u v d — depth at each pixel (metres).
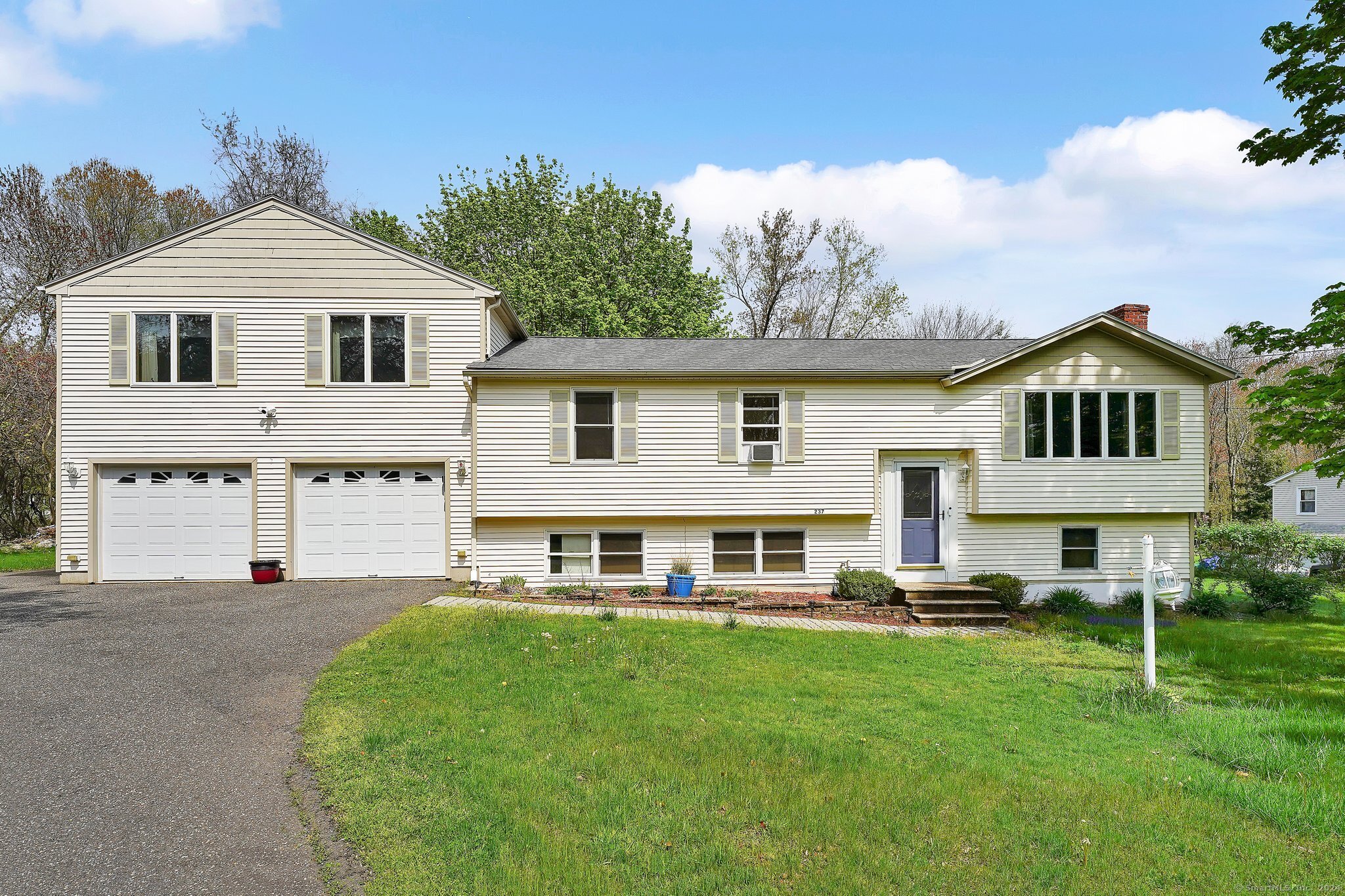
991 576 15.89
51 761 6.62
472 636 10.80
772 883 4.87
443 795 5.95
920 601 14.77
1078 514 16.55
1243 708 8.98
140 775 6.38
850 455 16.42
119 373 16.06
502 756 6.71
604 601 14.92
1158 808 6.07
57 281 15.96
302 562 16.39
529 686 8.77
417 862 5.04
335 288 16.44
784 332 39.31
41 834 5.41
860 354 17.77
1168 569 9.33
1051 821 5.82
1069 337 16.45
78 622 11.79
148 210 36.66
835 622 13.70
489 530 16.14
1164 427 16.64
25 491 31.33
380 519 16.55
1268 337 13.88
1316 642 12.91
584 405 16.28
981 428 16.55
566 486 16.09
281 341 16.34
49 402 28.98
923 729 7.93
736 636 11.80
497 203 33.59
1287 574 17.92
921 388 16.52
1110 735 7.89
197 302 16.23
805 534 16.48
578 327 30.55
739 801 5.97
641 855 5.16
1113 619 14.92
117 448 16.06
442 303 16.61
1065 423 16.62
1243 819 5.97
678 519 16.22
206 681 8.84
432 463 16.56
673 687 9.06
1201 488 16.67
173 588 15.20
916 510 16.73
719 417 16.28
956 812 5.91
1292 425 13.39
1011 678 10.08
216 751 6.86
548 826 5.52
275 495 16.28
